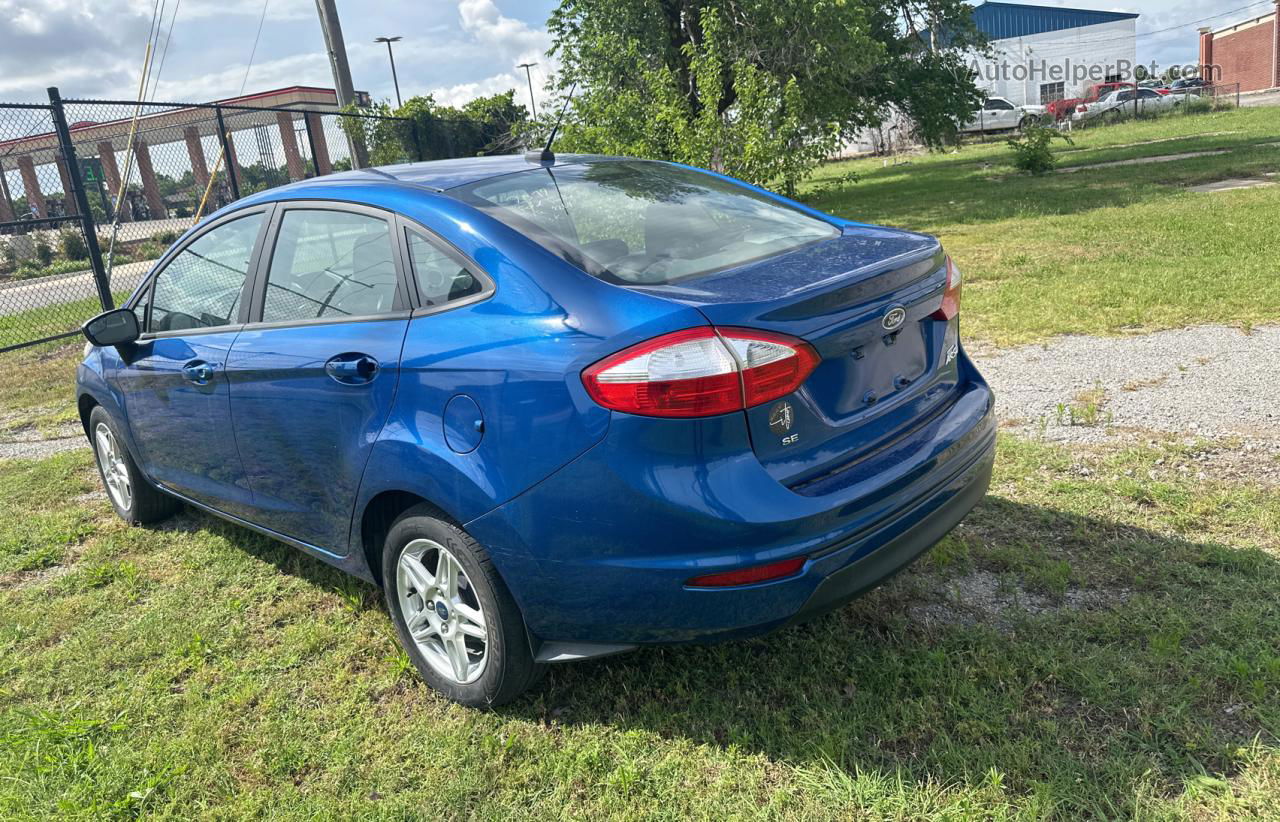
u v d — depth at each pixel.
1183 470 4.01
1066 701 2.57
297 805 2.46
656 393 2.19
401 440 2.66
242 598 3.69
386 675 3.06
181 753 2.71
